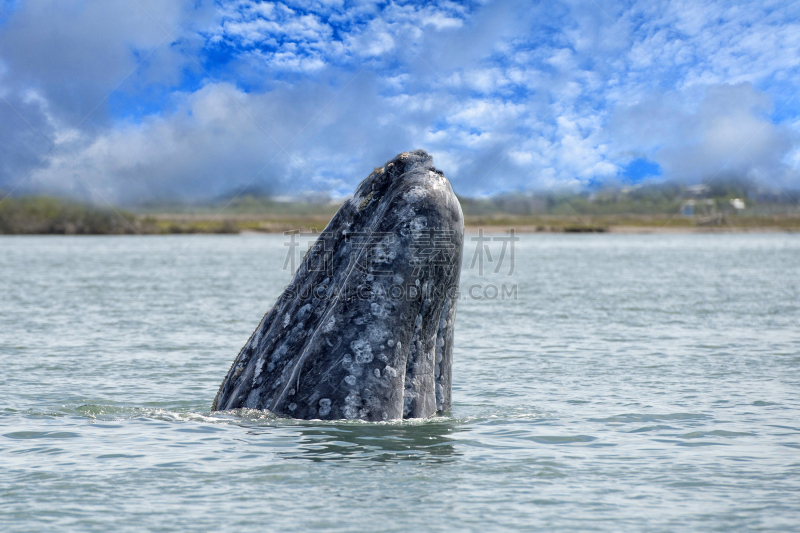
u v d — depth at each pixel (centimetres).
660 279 16625
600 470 3191
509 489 2922
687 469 3212
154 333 8225
